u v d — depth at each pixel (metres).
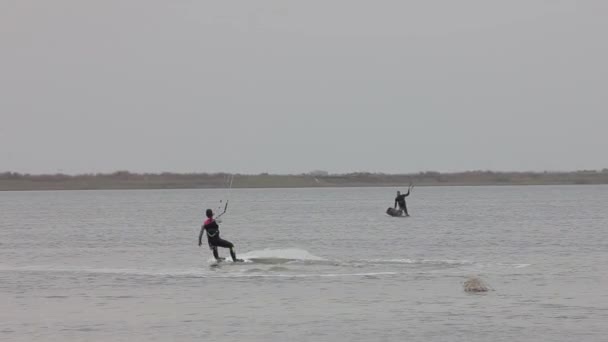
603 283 53.09
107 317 42.84
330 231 109.31
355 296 48.59
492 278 55.88
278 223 133.50
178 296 49.34
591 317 41.41
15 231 119.81
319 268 61.50
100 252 80.44
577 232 102.12
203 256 74.31
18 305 46.72
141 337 38.03
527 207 190.50
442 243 86.56
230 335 38.28
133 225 133.88
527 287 51.59
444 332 38.28
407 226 118.50
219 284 54.06
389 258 70.31
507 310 43.53
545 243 85.25
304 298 48.03
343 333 38.44
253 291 50.84
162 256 74.88
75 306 46.22
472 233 101.88
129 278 58.00
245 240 94.62
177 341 37.19
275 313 43.41
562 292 49.44
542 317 41.50
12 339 37.81
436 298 47.69
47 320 42.12
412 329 39.06
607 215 147.12
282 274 58.47
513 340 36.53
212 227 64.69
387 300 47.12
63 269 64.25
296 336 37.97
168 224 136.62
